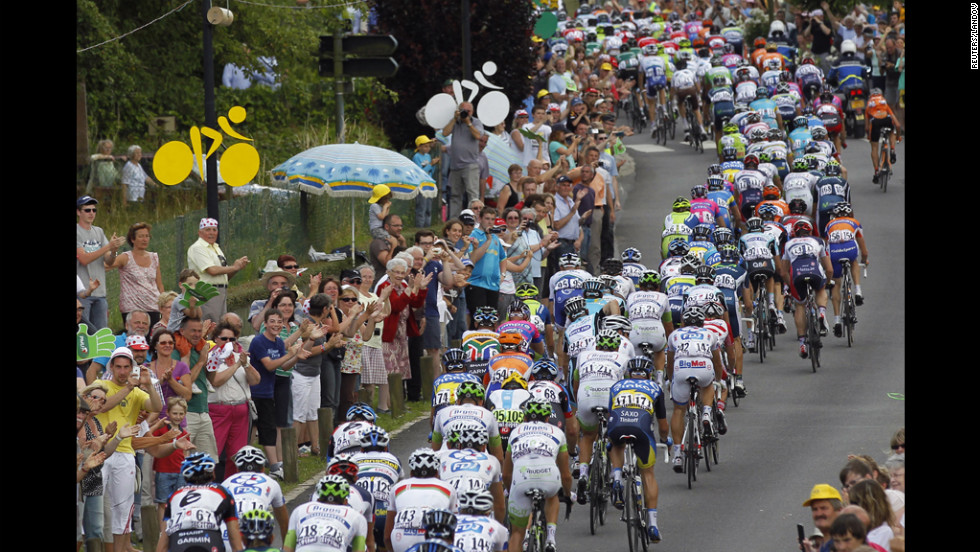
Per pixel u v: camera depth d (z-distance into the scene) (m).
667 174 121.94
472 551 34.44
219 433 47.34
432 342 64.50
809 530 45.22
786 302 78.69
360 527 34.44
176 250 64.75
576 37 142.38
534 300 60.81
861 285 86.75
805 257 68.38
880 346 73.38
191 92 100.62
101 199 77.06
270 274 55.56
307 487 50.50
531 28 100.88
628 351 48.16
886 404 61.75
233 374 47.50
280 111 106.31
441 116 84.81
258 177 87.88
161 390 44.94
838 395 63.91
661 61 136.75
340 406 57.69
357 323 55.09
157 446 42.69
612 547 44.84
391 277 59.84
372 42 77.75
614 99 139.12
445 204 90.00
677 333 51.47
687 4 183.88
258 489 35.97
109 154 78.50
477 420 41.44
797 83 133.88
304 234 77.38
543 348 58.38
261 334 50.44
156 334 44.56
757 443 56.38
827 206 84.38
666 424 45.19
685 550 43.88
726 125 103.81
